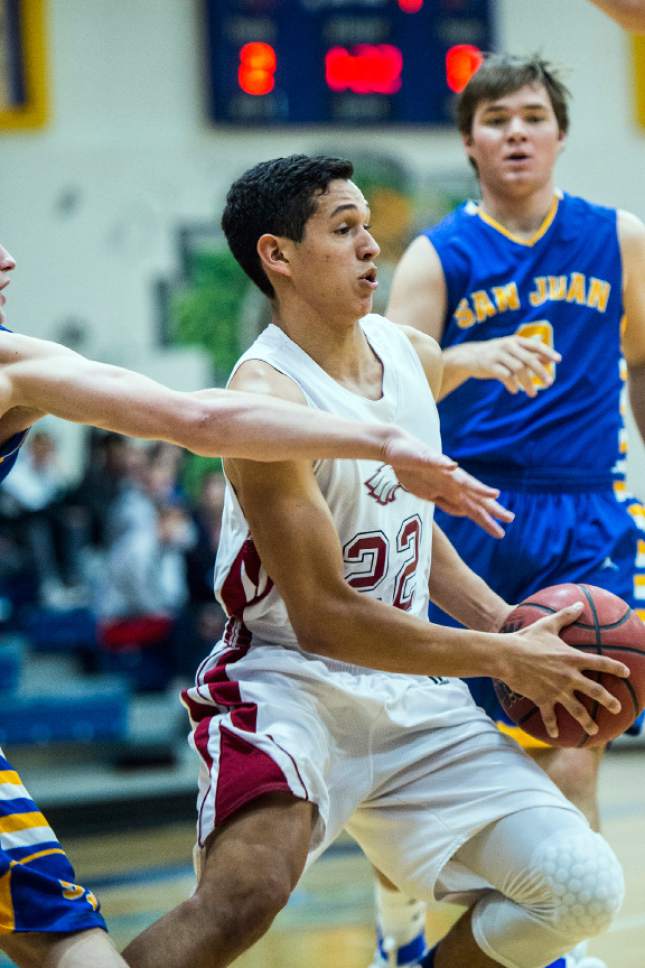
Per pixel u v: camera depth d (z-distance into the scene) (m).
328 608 3.87
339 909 7.69
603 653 4.02
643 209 14.88
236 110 13.79
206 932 3.77
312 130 14.14
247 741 3.97
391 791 4.20
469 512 3.39
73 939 3.68
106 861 9.57
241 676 4.20
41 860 3.77
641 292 5.66
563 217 5.67
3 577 12.64
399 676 4.27
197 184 14.02
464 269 5.68
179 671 12.64
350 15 13.88
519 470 5.56
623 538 5.57
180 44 13.96
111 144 13.88
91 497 12.69
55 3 13.72
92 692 11.60
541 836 3.94
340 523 4.12
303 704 4.06
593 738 4.09
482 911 4.14
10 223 13.69
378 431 3.41
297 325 4.17
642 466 14.23
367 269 4.09
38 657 12.71
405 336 4.43
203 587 12.58
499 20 14.45
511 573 5.56
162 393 3.55
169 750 11.91
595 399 5.60
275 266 4.12
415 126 14.08
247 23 13.74
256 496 3.88
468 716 4.26
